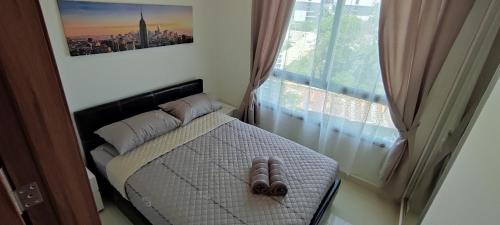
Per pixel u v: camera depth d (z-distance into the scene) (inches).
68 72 83.6
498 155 26.5
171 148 88.8
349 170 109.0
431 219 48.6
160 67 110.8
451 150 71.8
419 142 90.2
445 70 78.2
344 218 90.8
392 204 98.0
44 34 21.0
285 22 102.0
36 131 22.3
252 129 104.7
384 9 78.1
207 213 63.6
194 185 72.4
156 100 111.1
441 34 72.5
